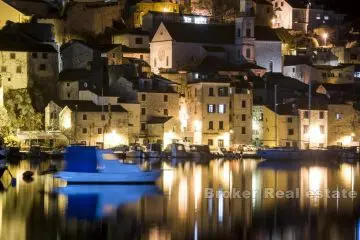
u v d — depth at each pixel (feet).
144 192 436.76
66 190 441.27
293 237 327.06
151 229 336.08
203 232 332.19
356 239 324.39
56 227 337.31
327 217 366.43
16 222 346.33
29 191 435.53
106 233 327.67
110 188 452.76
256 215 369.30
